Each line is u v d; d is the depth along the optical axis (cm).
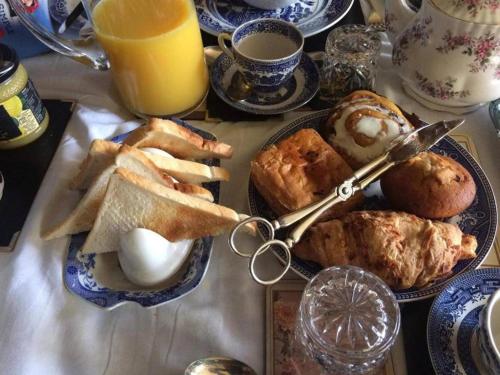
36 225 37
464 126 45
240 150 43
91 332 33
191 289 32
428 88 43
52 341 32
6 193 40
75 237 36
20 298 34
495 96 42
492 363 27
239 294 34
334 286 30
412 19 43
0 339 32
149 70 41
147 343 32
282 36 47
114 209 33
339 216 36
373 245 32
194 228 34
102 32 40
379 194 40
